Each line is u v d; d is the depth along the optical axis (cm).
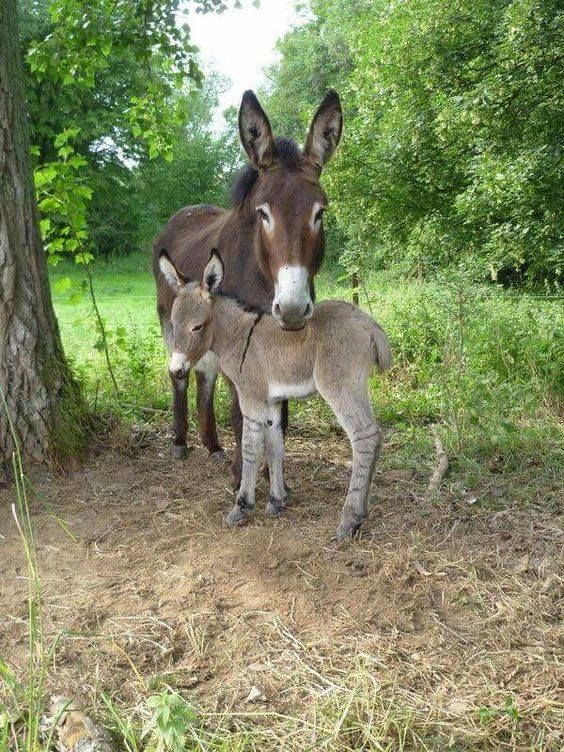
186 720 129
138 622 175
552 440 293
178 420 293
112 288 1162
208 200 2109
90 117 1600
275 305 195
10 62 250
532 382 325
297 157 218
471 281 434
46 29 1477
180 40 375
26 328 256
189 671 158
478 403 295
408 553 203
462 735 137
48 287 271
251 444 225
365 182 538
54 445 261
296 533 219
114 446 288
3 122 248
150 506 241
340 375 210
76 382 286
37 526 224
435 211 523
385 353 217
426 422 344
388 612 178
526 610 178
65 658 161
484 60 445
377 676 154
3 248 249
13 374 253
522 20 349
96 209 1817
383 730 138
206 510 238
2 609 179
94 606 181
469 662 160
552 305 470
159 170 2017
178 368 224
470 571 195
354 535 214
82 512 235
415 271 770
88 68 370
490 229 443
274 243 203
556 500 239
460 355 332
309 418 348
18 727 139
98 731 133
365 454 212
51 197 328
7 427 252
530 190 358
